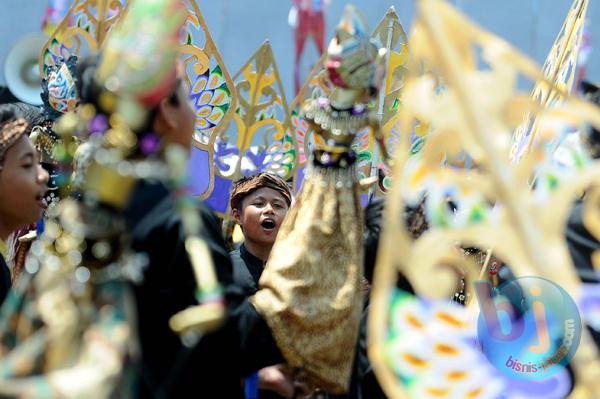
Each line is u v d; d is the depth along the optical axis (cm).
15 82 813
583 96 507
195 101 740
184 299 395
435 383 349
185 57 741
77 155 405
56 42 713
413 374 348
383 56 478
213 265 415
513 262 335
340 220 480
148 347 395
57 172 626
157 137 407
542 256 335
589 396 362
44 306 376
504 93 336
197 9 738
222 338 412
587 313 387
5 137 525
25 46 818
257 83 782
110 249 386
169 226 397
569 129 396
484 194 342
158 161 404
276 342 465
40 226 638
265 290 475
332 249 477
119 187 385
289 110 786
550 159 363
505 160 335
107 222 385
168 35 385
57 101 673
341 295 470
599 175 353
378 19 1614
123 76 382
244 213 694
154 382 391
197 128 740
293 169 785
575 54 510
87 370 358
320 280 472
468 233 338
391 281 339
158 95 387
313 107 486
